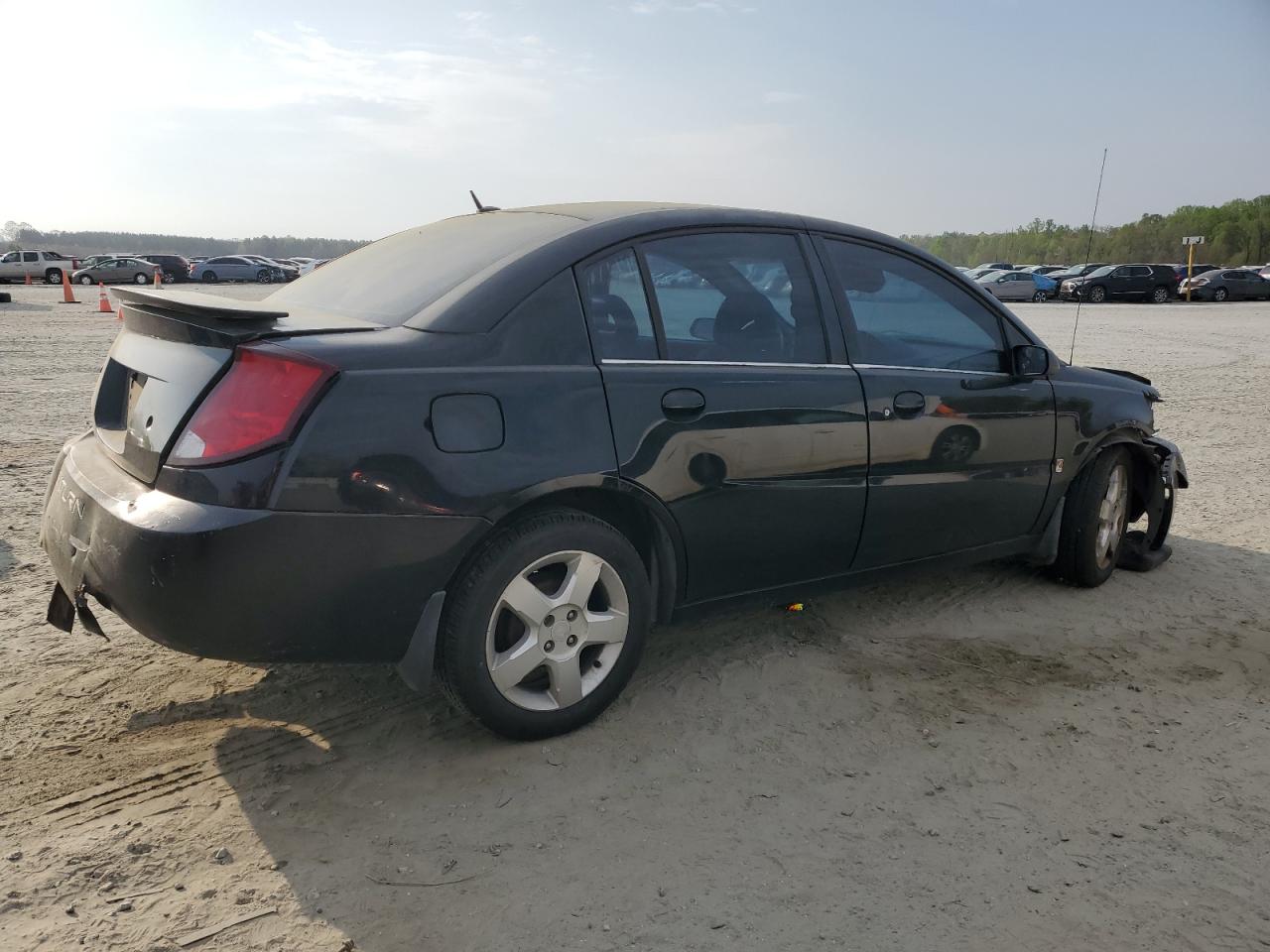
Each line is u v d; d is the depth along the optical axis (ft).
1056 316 96.12
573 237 10.24
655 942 7.30
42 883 7.77
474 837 8.54
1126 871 8.27
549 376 9.53
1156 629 13.73
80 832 8.45
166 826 8.57
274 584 8.34
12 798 8.92
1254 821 9.05
